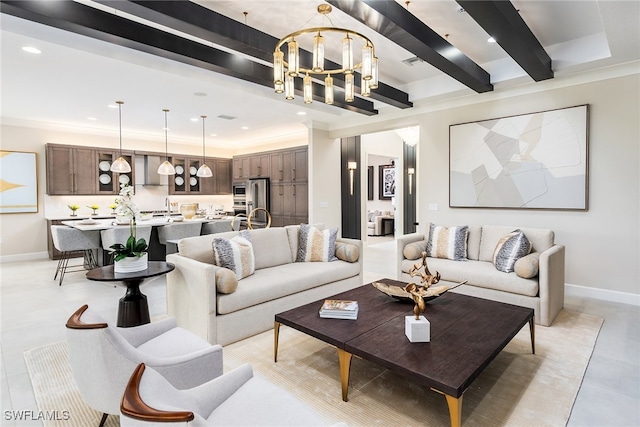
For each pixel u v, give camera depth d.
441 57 3.21
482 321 2.30
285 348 2.74
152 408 0.85
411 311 2.49
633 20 2.63
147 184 7.79
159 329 2.01
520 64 3.45
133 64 3.58
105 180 7.13
